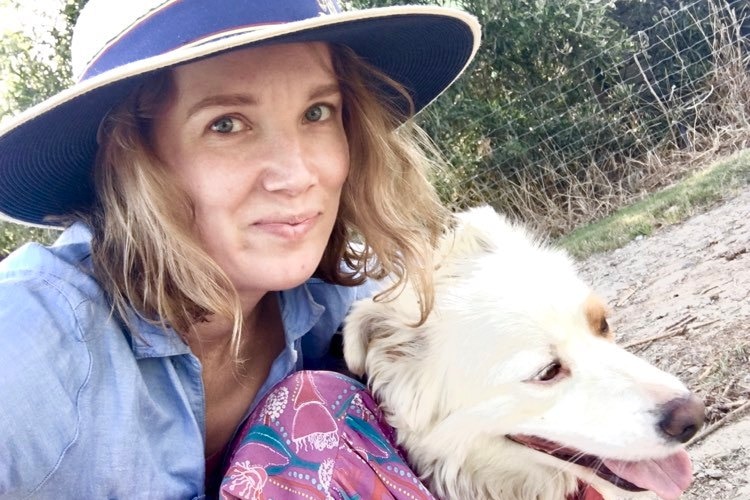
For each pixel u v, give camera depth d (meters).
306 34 0.38
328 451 0.43
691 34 1.74
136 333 0.42
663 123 1.69
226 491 0.40
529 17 1.69
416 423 0.53
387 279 0.58
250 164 0.41
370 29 0.42
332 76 0.44
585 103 1.71
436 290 0.55
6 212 0.44
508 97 1.75
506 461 0.55
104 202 0.43
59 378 0.38
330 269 0.55
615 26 1.80
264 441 0.43
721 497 0.62
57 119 0.38
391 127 0.52
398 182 0.53
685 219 1.29
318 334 0.58
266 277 0.44
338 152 0.46
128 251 0.41
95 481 0.39
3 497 0.37
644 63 1.75
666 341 0.90
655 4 1.76
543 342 0.51
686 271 1.08
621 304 1.06
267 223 0.43
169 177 0.41
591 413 0.49
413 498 0.44
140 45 0.37
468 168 1.68
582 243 1.38
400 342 0.54
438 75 0.52
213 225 0.42
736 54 1.68
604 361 0.51
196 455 0.44
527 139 1.70
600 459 0.50
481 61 1.72
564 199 1.67
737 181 1.33
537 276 0.54
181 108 0.40
